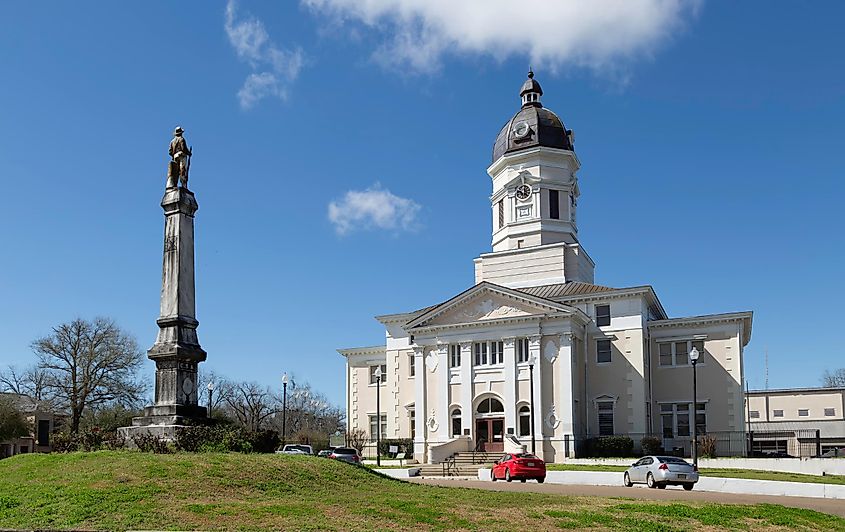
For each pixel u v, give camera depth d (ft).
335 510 60.85
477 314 188.65
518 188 210.18
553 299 194.90
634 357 187.11
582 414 185.78
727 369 185.26
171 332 91.97
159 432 86.84
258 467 73.15
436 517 59.57
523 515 61.67
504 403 181.57
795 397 279.90
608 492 102.68
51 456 76.48
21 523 54.90
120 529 53.62
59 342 226.17
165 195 95.66
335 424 429.38
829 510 84.94
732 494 108.37
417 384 191.93
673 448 185.78
